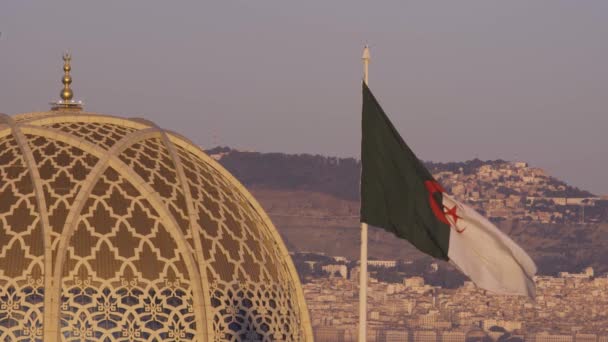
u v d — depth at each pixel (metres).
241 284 63.31
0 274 59.81
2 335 59.41
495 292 49.31
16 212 61.03
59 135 63.19
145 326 60.56
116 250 60.97
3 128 63.34
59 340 59.47
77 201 60.91
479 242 49.50
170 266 61.25
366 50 50.53
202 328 60.97
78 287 60.16
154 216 61.88
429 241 49.78
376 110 50.25
